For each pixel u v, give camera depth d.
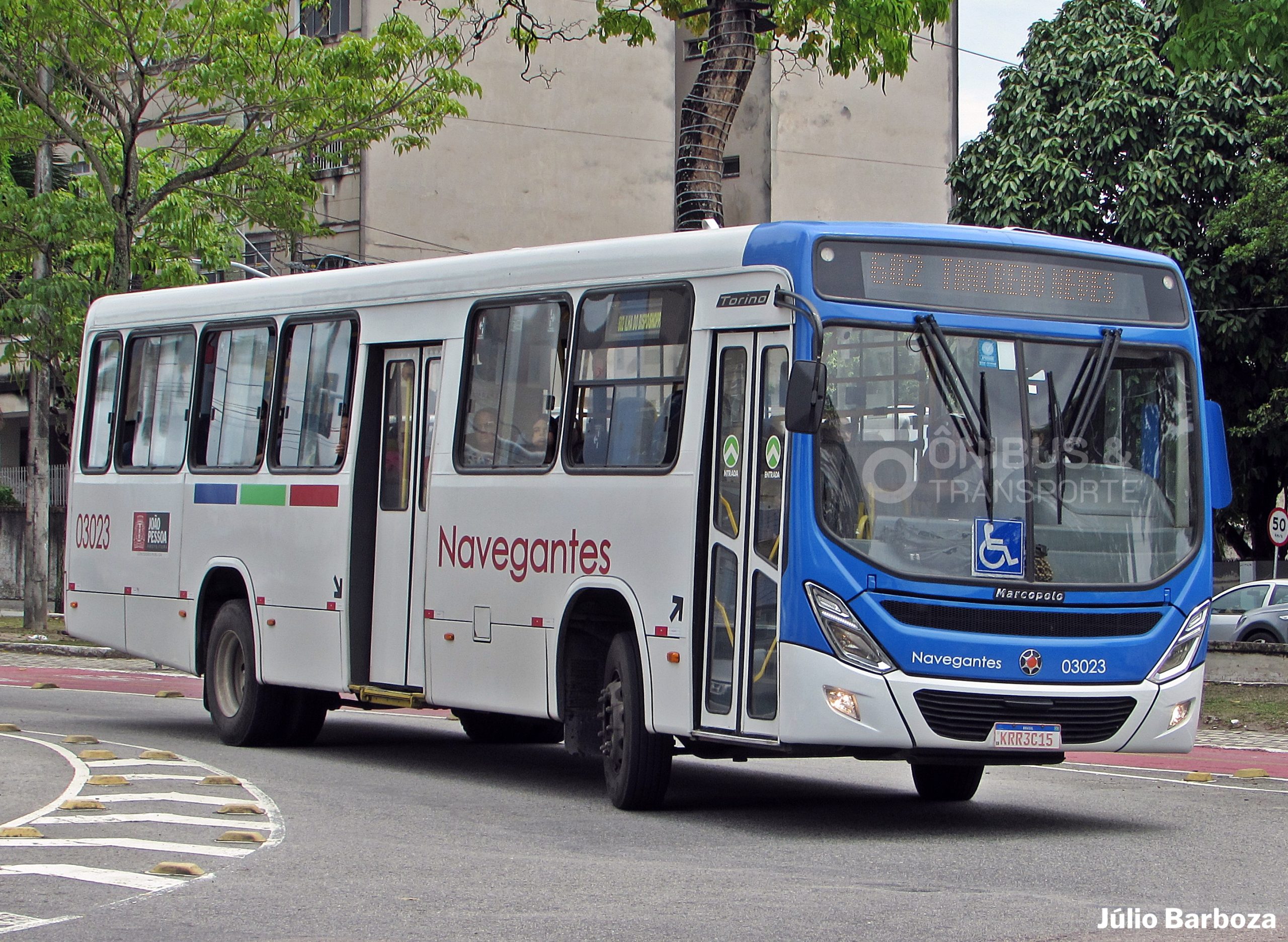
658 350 11.06
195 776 12.34
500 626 12.10
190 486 15.59
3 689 21.14
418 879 8.41
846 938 7.05
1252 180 31.62
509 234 43.94
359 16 40.44
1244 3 17.44
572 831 10.23
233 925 7.29
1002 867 8.99
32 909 7.61
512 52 44.34
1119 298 10.73
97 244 29.20
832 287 10.07
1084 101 34.09
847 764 14.88
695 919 7.44
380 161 41.69
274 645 14.38
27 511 32.03
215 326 15.54
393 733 16.88
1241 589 31.64
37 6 25.11
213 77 25.98
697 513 10.60
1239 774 13.67
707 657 10.55
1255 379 34.59
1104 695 10.06
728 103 19.41
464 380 12.70
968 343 10.24
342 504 13.65
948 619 9.85
